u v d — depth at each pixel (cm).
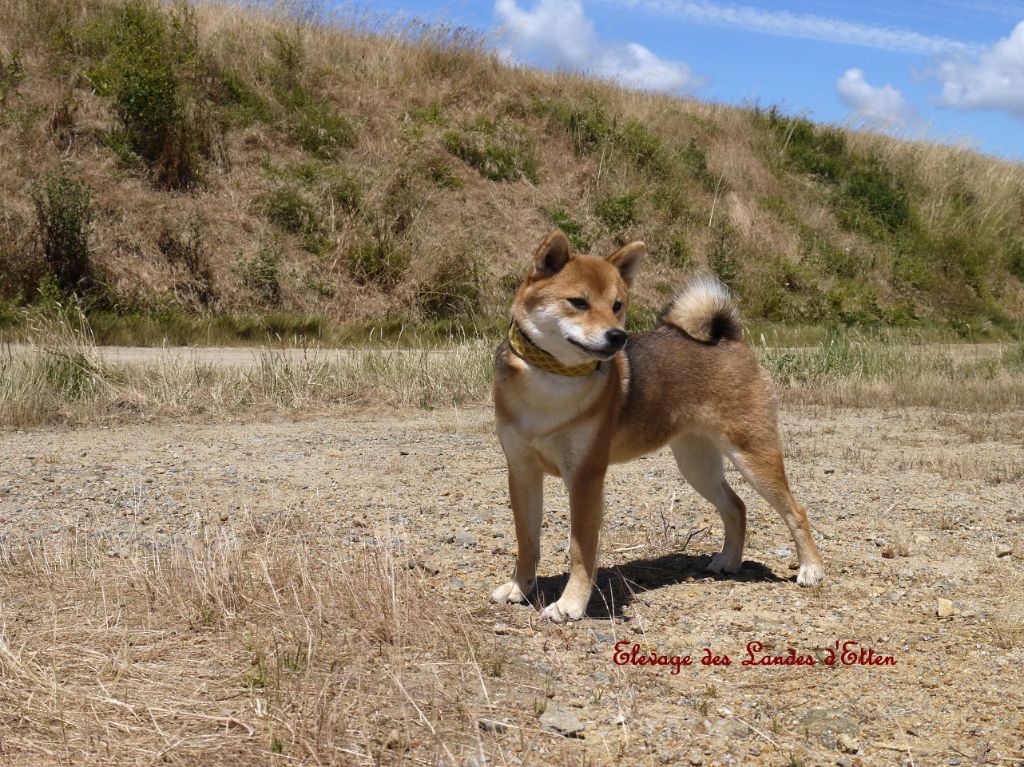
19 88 689
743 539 233
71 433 342
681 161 941
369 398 422
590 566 208
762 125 1095
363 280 695
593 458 207
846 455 329
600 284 206
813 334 761
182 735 164
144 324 575
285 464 303
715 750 167
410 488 280
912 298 943
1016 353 607
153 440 334
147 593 201
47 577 209
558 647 194
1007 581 224
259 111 766
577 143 897
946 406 448
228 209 687
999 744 170
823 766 165
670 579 228
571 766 162
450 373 454
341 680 177
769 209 959
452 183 791
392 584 198
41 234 596
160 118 694
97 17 768
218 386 402
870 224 1013
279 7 888
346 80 845
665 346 223
